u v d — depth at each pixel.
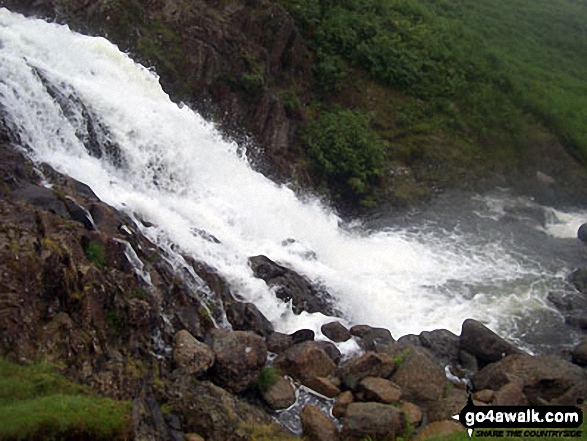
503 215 24.95
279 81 24.61
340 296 16.81
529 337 17.12
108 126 16.95
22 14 19.69
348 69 27.28
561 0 52.34
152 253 13.43
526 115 29.95
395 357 13.92
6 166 13.09
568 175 28.61
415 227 23.34
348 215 23.81
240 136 22.22
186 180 18.56
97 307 11.06
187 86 21.47
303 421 12.05
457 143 27.62
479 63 30.92
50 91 15.97
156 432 10.07
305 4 26.91
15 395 9.31
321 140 23.81
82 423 9.18
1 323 9.84
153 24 21.64
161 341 12.16
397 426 11.88
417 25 31.41
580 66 39.53
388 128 26.86
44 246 11.02
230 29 23.09
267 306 15.10
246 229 18.09
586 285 19.66
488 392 13.49
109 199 14.82
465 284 19.53
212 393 11.59
